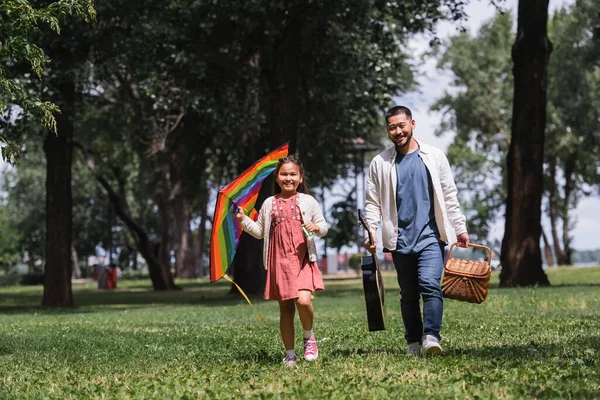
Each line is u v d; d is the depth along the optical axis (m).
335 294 26.64
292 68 24.52
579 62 51.75
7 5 7.79
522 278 23.08
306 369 6.60
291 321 7.32
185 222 57.25
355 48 26.03
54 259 24.81
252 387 5.78
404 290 7.52
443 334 9.71
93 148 34.59
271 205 7.22
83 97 25.39
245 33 25.31
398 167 7.44
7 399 5.61
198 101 24.67
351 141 30.81
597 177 61.12
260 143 28.66
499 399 5.04
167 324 13.88
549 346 7.79
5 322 15.91
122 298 31.47
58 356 8.49
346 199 52.59
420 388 5.49
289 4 23.42
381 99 26.67
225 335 10.77
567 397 5.06
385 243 7.41
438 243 7.36
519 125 23.39
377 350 7.95
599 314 12.34
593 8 39.59
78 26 22.70
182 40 24.89
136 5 23.92
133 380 6.39
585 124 54.56
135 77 26.19
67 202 25.05
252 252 28.47
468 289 7.18
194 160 31.47
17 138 22.08
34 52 8.00
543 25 23.33
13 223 79.44
